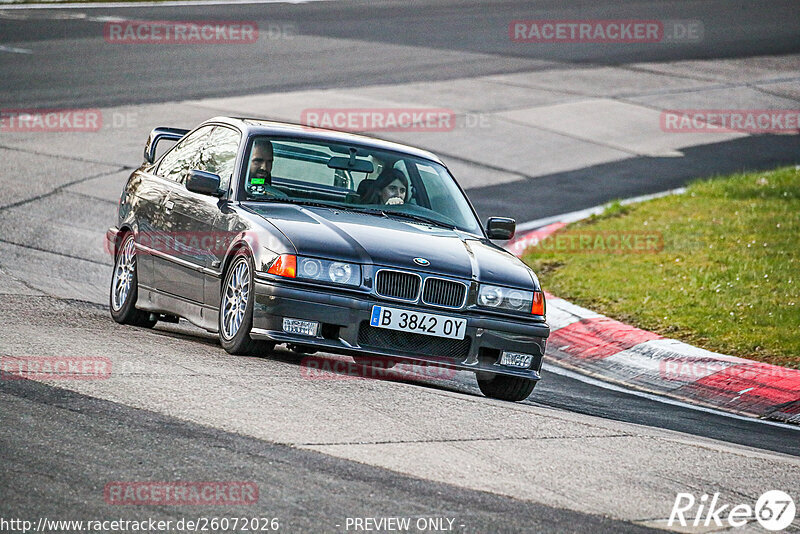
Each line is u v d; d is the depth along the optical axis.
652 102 93.00
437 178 32.69
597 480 20.19
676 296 43.19
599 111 88.12
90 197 56.78
